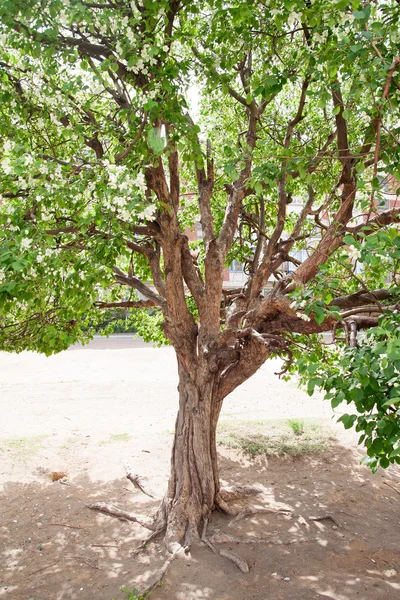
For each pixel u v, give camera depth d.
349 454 9.05
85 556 5.68
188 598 4.80
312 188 6.63
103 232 4.54
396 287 3.73
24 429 10.35
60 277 4.48
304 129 7.40
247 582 5.05
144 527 6.26
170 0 4.89
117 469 8.34
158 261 6.71
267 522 6.38
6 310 3.86
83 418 11.40
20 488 7.61
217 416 6.48
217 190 7.73
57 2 4.00
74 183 4.02
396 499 7.38
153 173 5.28
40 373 16.88
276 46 5.38
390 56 3.78
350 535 6.17
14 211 4.10
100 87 5.01
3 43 4.46
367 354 3.05
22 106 4.89
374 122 4.10
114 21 4.20
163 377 16.42
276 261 6.98
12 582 5.19
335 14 3.70
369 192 5.17
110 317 7.91
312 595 4.83
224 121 7.80
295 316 5.32
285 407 12.64
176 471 6.25
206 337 6.15
